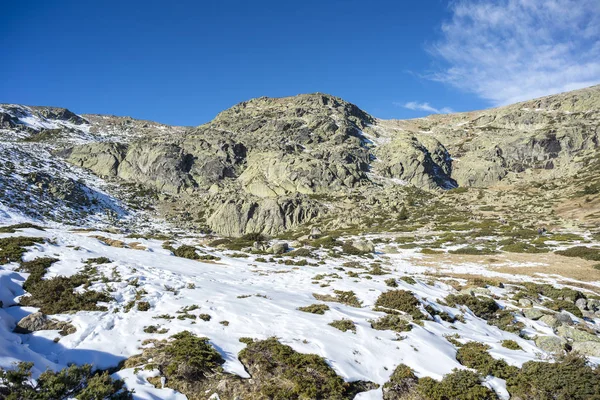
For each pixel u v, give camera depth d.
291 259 30.67
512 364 12.30
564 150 126.25
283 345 12.07
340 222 78.00
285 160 115.19
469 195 99.56
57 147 129.75
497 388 11.01
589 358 13.38
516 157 134.00
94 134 164.75
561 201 79.06
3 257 17.59
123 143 141.62
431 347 13.16
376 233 63.25
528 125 153.38
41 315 12.83
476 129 170.38
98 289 15.90
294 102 186.38
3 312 12.51
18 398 8.04
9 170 83.94
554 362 12.28
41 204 72.62
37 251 19.77
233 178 121.44
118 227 74.44
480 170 131.12
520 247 43.03
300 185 105.94
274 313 15.35
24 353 10.16
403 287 21.17
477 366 12.11
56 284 15.48
